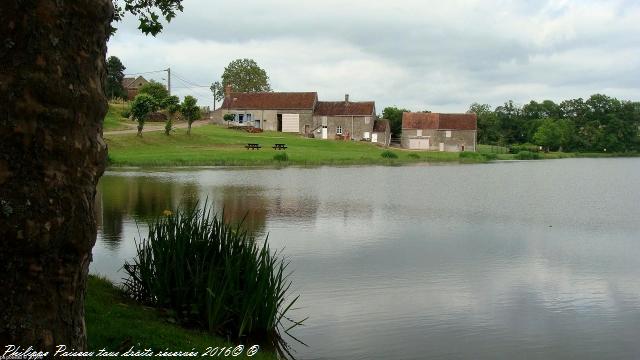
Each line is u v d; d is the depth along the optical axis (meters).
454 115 93.69
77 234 3.70
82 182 3.73
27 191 3.46
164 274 8.65
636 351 8.89
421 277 13.04
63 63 3.60
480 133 119.62
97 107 3.84
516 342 9.13
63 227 3.61
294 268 13.62
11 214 3.40
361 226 20.39
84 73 3.73
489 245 17.22
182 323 8.28
